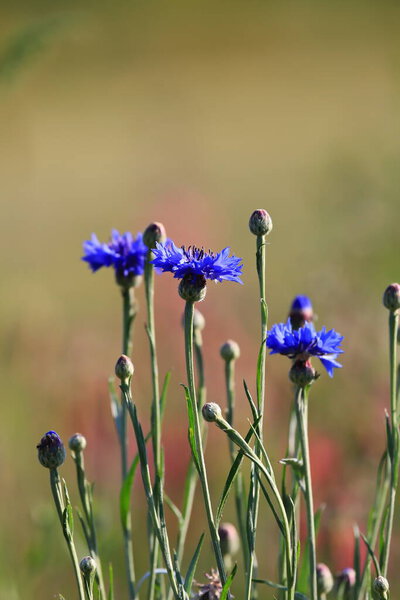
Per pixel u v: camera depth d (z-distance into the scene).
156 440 1.64
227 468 2.02
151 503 1.58
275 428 2.14
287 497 1.60
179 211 2.60
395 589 1.90
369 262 2.55
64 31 2.03
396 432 1.62
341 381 2.19
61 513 1.57
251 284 3.04
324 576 1.66
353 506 1.93
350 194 2.74
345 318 2.30
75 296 3.27
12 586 1.86
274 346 1.59
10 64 2.02
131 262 1.69
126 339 1.70
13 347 2.29
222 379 2.20
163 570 1.65
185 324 1.58
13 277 3.47
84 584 1.58
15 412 2.15
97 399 2.10
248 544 1.58
